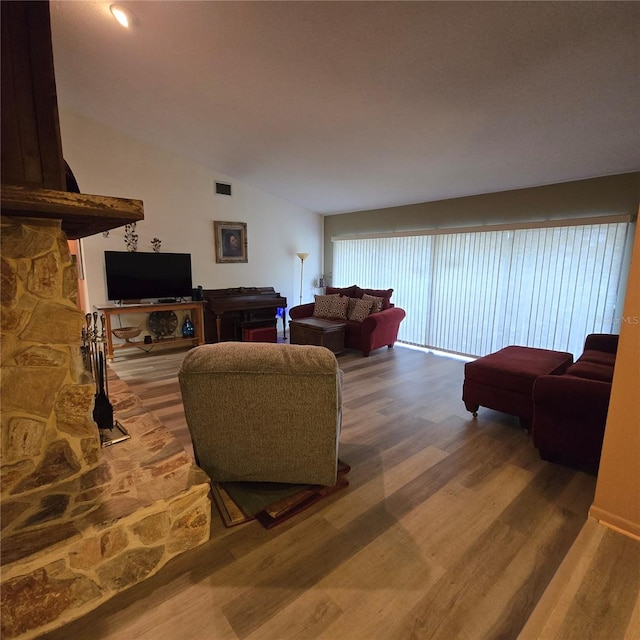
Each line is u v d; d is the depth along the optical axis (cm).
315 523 177
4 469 150
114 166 457
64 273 155
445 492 201
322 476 192
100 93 361
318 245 700
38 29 133
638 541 165
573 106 264
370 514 184
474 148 351
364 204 591
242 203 579
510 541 166
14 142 132
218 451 189
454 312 505
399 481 212
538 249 415
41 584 127
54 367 157
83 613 134
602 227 368
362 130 351
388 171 438
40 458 157
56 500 150
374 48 238
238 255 583
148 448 190
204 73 300
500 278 451
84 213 143
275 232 628
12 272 145
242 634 125
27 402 153
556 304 406
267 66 277
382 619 129
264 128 382
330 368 173
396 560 155
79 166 432
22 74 132
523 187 425
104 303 475
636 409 162
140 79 326
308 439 184
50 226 151
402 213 564
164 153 494
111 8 241
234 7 225
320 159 436
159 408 309
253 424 182
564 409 217
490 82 252
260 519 177
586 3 182
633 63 215
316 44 244
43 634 127
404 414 307
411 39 224
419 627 127
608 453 171
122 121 425
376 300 532
